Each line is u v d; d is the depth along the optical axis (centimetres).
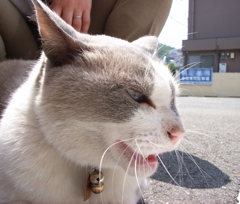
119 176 23
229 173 30
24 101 23
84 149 20
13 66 33
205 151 38
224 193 26
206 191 26
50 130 20
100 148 20
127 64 21
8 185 21
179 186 27
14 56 41
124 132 20
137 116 20
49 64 22
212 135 49
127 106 20
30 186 21
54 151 21
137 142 20
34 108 22
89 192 22
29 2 39
